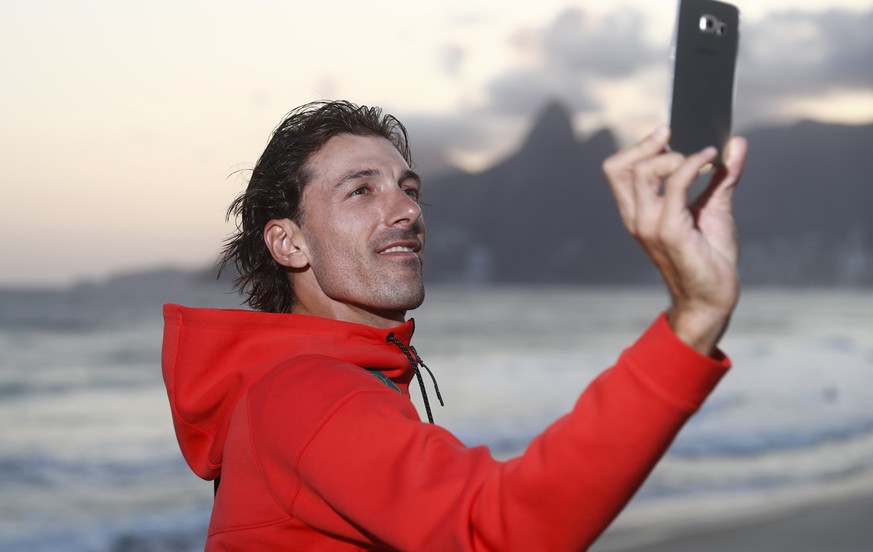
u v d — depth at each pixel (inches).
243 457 51.7
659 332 35.9
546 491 36.2
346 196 64.3
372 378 49.9
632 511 358.9
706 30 38.2
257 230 69.9
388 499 41.4
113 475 463.8
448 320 2439.7
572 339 1753.2
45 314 2114.9
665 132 36.1
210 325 60.5
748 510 360.2
